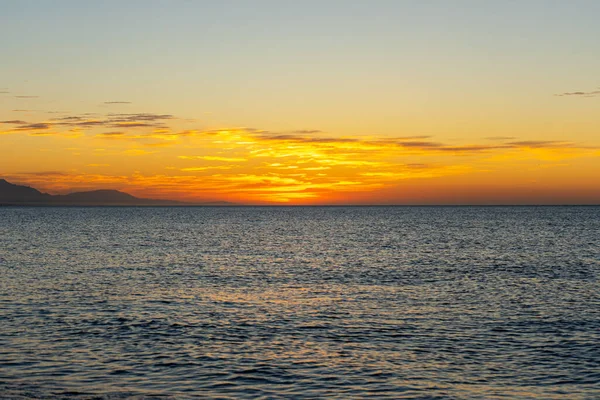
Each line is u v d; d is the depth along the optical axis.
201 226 148.88
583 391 20.88
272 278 49.50
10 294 39.69
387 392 20.78
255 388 21.08
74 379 21.78
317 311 34.66
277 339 27.86
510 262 62.47
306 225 156.50
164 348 26.03
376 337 28.34
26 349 25.56
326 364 23.84
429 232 119.56
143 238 99.62
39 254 69.62
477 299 38.88
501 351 25.81
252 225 156.12
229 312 34.25
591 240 95.25
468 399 20.17
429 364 23.89
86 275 50.38
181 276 50.38
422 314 33.84
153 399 19.91
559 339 27.84
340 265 59.47
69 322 31.05
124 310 34.53
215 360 24.30
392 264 60.47
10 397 19.77
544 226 145.12
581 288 43.78
